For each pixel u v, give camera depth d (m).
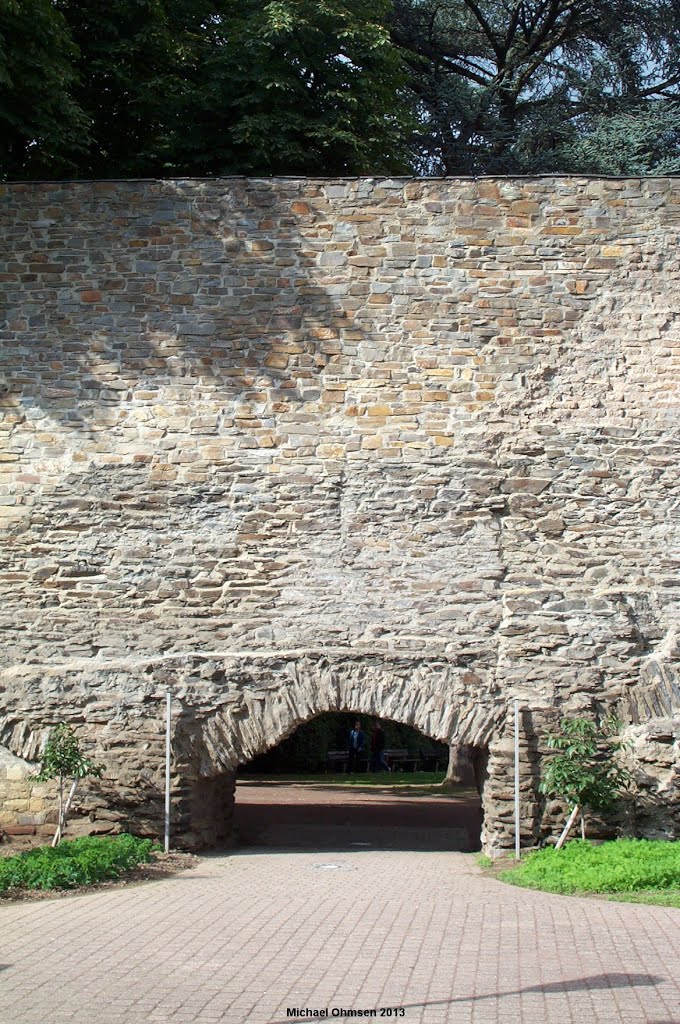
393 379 12.66
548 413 12.59
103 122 18.25
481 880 10.48
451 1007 6.33
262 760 25.45
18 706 12.29
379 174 19.11
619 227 12.78
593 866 10.39
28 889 9.78
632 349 12.66
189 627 12.36
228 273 12.86
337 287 12.80
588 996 6.50
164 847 11.90
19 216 13.01
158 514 12.55
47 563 12.52
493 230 12.81
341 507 12.48
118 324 12.85
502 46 25.92
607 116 24.72
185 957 7.46
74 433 12.74
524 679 12.16
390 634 12.27
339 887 10.08
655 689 12.10
